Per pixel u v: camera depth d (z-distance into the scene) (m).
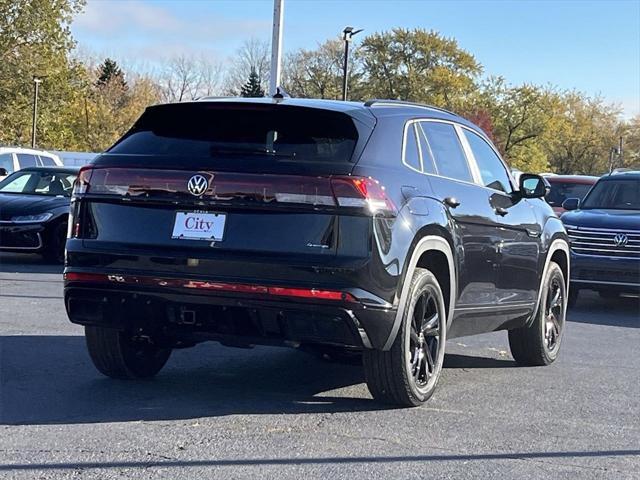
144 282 5.18
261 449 4.61
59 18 50.69
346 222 4.93
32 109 51.81
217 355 7.38
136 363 6.10
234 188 5.05
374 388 5.50
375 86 71.75
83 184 5.45
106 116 75.38
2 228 13.82
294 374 6.70
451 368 7.33
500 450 4.79
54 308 9.48
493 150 7.22
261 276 4.98
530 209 7.33
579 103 87.12
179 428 4.97
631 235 11.34
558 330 7.86
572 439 5.09
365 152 5.19
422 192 5.54
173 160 5.23
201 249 5.08
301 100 5.53
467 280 6.12
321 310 4.91
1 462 4.25
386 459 4.52
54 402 5.49
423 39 70.56
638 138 89.06
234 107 5.41
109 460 4.34
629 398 6.29
